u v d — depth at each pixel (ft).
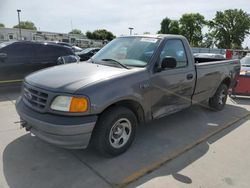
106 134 11.23
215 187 10.19
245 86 24.73
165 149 13.25
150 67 12.96
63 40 163.84
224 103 21.27
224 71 19.74
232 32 240.32
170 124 17.06
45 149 12.61
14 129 15.02
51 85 10.71
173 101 14.84
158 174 10.89
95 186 9.87
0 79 24.98
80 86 10.43
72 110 10.13
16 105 12.33
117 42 15.70
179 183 10.32
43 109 10.55
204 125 17.19
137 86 12.01
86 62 14.67
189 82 15.66
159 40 14.20
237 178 10.91
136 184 10.12
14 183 9.83
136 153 12.62
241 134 15.92
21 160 11.52
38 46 27.63
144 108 12.75
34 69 27.14
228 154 13.08
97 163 11.51
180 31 261.85
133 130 12.57
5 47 25.26
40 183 9.92
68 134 10.03
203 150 13.39
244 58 32.37
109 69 12.49
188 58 15.72
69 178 10.32
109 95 10.78
